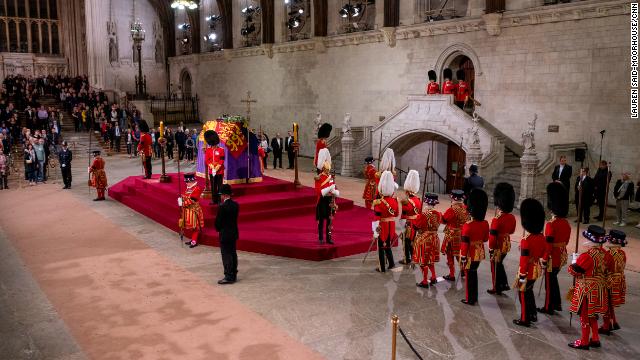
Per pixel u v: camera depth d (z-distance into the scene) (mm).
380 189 10289
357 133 25781
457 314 8383
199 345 7262
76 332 7672
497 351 7129
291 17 32531
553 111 19531
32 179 21531
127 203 17141
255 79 36125
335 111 29812
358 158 24359
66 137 31344
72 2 43438
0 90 35531
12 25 41844
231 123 15352
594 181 15656
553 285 8375
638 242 13156
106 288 9500
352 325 7938
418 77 24766
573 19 18562
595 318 7223
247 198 14664
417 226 9508
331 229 11703
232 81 38500
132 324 7949
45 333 7641
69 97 34906
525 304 7930
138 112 34656
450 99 20484
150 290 9406
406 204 10656
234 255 9828
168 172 23688
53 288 9500
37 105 33656
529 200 7914
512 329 7836
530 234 7934
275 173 24312
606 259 7148
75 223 14680
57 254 11641
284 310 8508
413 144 24250
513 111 20859
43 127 29453
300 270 10562
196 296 9117
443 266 11023
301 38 32531
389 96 26375
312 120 31531
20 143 27703
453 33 22891
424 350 7137
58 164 26141
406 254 10859
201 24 41438
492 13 20688
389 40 25594
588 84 18359
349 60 28516
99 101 35562
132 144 30984
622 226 14930
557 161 17750
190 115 42594
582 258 7113
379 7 26250
